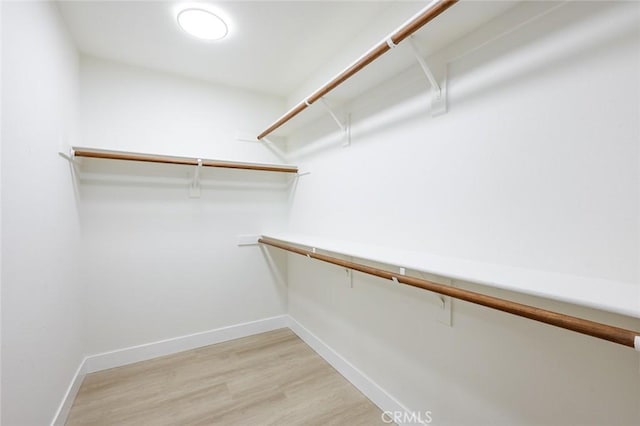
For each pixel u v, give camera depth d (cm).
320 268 228
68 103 167
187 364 213
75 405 166
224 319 255
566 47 89
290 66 220
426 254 133
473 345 117
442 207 128
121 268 213
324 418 156
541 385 96
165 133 227
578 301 66
